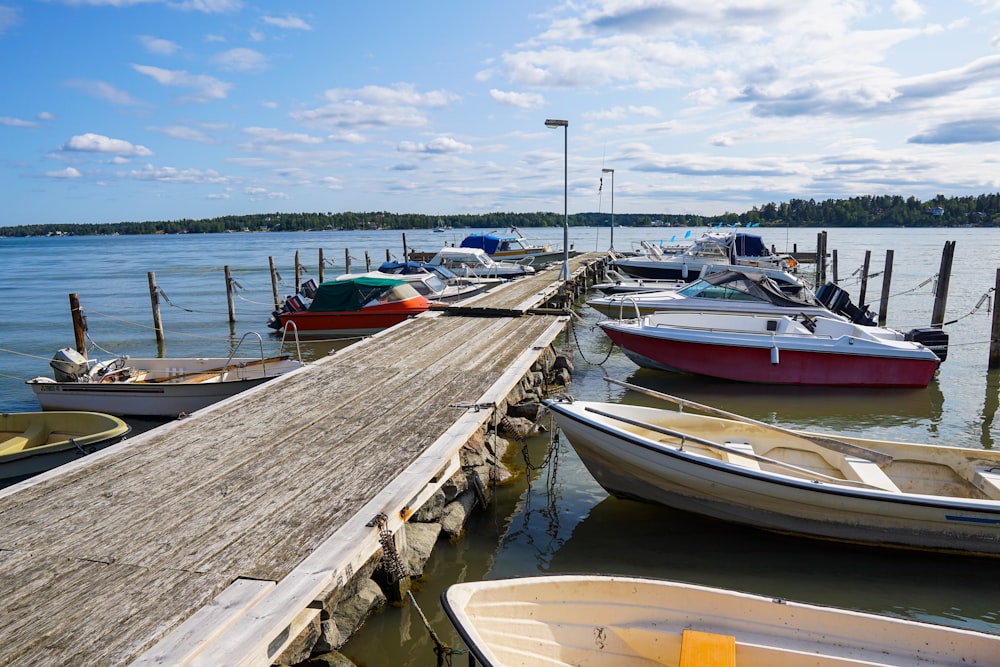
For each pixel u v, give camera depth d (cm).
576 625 510
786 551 776
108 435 912
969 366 1772
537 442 1140
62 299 3756
